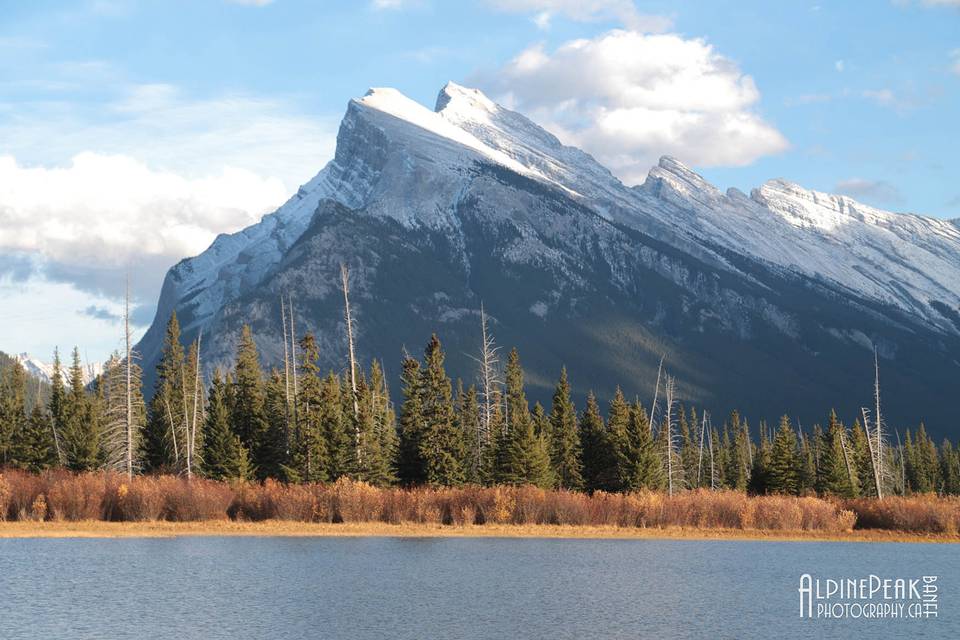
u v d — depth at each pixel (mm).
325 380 114375
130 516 87000
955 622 51812
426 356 110125
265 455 113562
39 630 46219
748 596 57375
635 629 48656
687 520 93250
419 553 72562
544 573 64062
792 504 94000
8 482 86688
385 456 112438
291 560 67750
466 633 47031
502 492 93250
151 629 46594
